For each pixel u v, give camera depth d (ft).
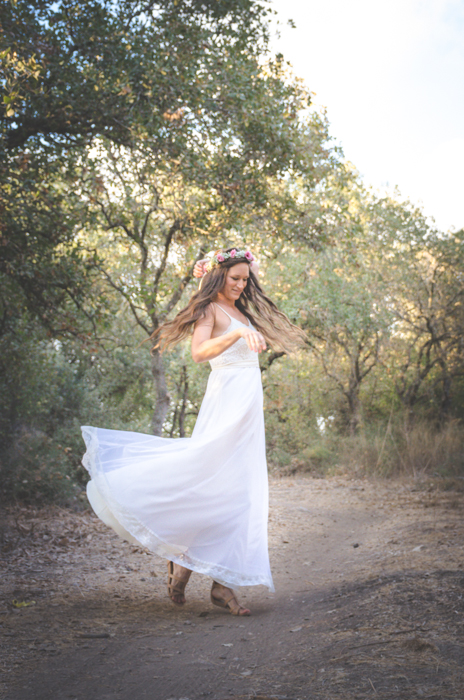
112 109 24.75
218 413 11.84
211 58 26.71
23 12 22.76
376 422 55.83
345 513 26.78
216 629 10.14
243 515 11.41
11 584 13.34
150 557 16.97
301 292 52.90
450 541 16.25
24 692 7.32
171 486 11.12
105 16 24.95
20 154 23.25
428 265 56.29
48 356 35.73
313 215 36.06
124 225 33.76
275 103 29.58
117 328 48.98
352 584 12.50
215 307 12.07
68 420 36.19
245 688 7.18
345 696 6.52
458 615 9.14
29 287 25.58
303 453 50.75
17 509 23.73
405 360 57.36
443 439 42.32
